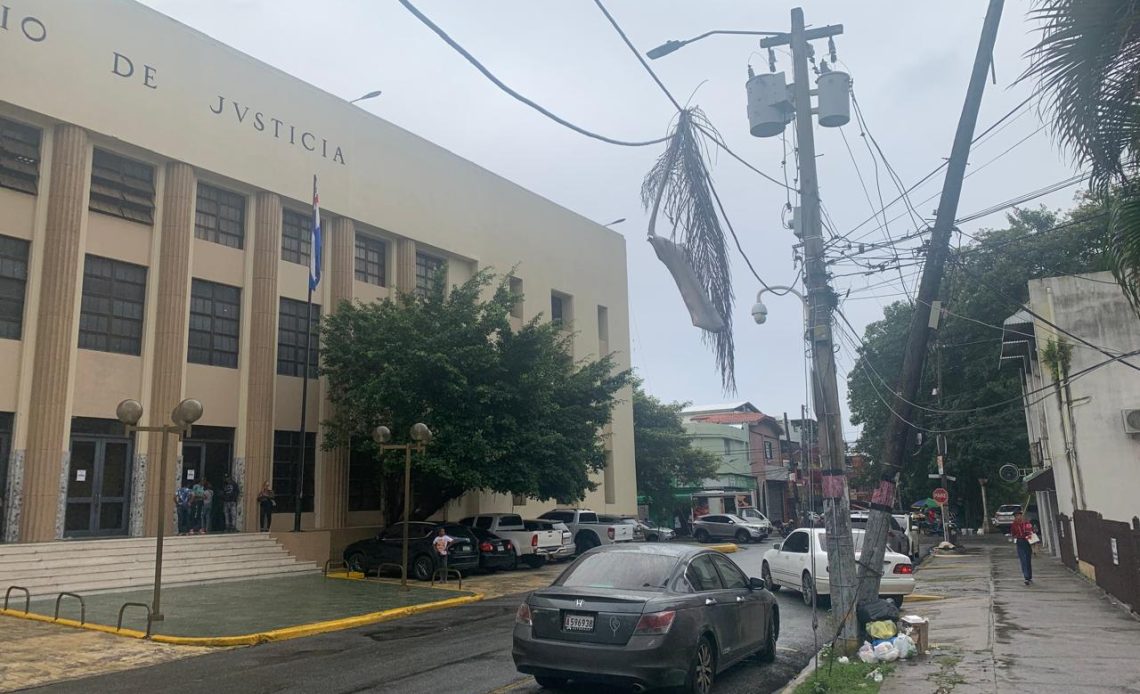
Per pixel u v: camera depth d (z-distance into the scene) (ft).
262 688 29.32
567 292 129.59
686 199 21.35
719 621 28.99
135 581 61.87
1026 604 48.73
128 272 72.49
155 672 32.96
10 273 65.05
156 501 70.95
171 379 72.43
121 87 71.10
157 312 73.41
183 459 75.00
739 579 33.24
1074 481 69.62
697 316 20.68
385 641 40.09
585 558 30.32
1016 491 191.21
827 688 27.27
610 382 90.94
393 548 71.56
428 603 53.47
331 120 90.84
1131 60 23.41
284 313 85.61
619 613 26.00
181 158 75.31
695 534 148.05
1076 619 41.83
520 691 28.37
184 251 74.95
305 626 43.57
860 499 188.75
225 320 80.07
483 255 112.06
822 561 50.75
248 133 81.56
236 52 81.25
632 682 25.46
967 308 128.16
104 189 70.85
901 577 50.65
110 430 69.72
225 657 36.37
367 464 92.73
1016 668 29.73
